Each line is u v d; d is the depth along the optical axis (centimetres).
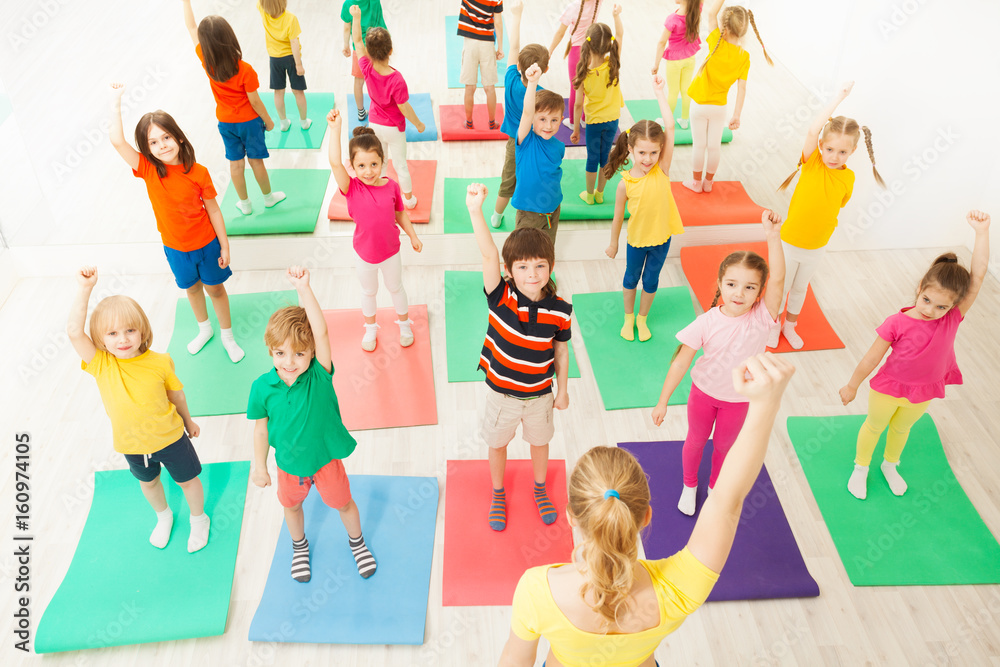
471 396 395
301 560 311
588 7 476
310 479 283
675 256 496
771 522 330
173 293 464
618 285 470
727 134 517
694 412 307
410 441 371
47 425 380
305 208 479
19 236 458
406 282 470
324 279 475
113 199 459
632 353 420
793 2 468
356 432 374
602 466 156
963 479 350
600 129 455
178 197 356
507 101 427
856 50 477
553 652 167
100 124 444
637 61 517
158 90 455
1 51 409
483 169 523
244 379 403
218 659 285
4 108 422
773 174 516
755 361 127
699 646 287
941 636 290
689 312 448
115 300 270
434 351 423
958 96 443
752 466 132
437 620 297
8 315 446
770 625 295
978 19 416
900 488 342
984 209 466
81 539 325
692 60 486
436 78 587
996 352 415
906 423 324
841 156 363
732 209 486
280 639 288
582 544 154
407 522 332
